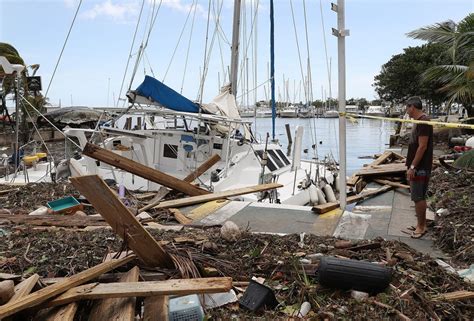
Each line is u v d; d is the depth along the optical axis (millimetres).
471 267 4301
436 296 3557
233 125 10148
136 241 3838
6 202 7422
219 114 10398
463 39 13977
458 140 18672
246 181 9312
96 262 4059
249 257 4270
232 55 12055
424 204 5406
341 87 6383
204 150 9945
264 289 3471
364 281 3559
